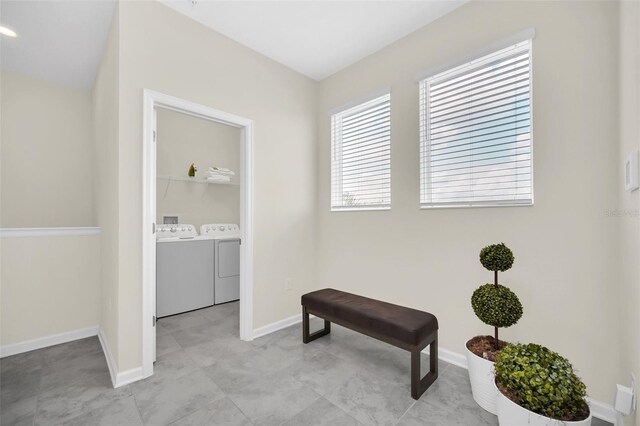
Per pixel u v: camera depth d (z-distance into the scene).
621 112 1.39
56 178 3.06
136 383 1.87
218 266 3.70
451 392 1.76
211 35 2.37
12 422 1.51
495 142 1.97
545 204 1.72
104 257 2.46
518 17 1.83
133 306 1.91
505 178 1.93
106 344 2.34
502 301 1.58
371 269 2.70
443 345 2.18
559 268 1.66
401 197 2.47
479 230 1.99
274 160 2.83
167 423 1.50
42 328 2.51
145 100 1.97
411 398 1.70
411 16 2.23
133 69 1.93
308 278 3.15
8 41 2.38
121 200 1.88
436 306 2.22
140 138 1.96
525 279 1.79
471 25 2.05
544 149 1.72
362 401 1.68
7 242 2.40
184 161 4.13
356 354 2.27
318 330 2.78
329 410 1.60
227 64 2.47
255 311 2.63
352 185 2.97
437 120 2.27
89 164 3.25
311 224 3.19
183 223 4.11
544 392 1.13
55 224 3.05
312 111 3.23
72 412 1.59
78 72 2.88
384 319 1.86
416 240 2.36
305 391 1.78
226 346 2.43
